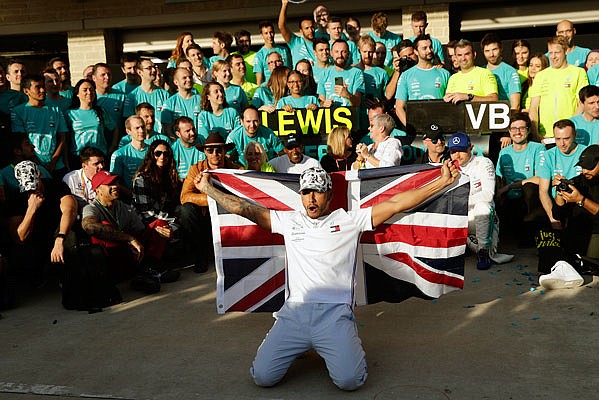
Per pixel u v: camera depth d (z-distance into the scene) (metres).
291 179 4.64
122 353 4.45
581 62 7.91
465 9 11.33
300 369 4.11
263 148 6.65
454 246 4.52
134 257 5.80
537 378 3.82
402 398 3.64
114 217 5.81
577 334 4.45
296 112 7.39
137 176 6.37
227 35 9.02
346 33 9.40
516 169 6.86
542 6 11.01
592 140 6.69
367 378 3.92
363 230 4.07
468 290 5.54
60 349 4.56
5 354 4.50
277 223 4.13
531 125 7.40
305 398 3.71
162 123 7.75
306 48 8.92
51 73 7.61
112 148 8.01
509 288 5.53
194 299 5.61
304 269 3.97
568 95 7.20
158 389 3.88
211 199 4.59
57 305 5.61
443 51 8.91
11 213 5.93
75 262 5.42
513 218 6.94
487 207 6.07
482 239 6.10
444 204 4.49
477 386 3.75
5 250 5.96
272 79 7.84
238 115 7.62
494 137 7.49
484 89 7.26
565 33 7.84
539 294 5.33
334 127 7.02
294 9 11.64
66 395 3.84
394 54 8.52
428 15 11.12
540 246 5.84
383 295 4.61
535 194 6.59
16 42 13.49
